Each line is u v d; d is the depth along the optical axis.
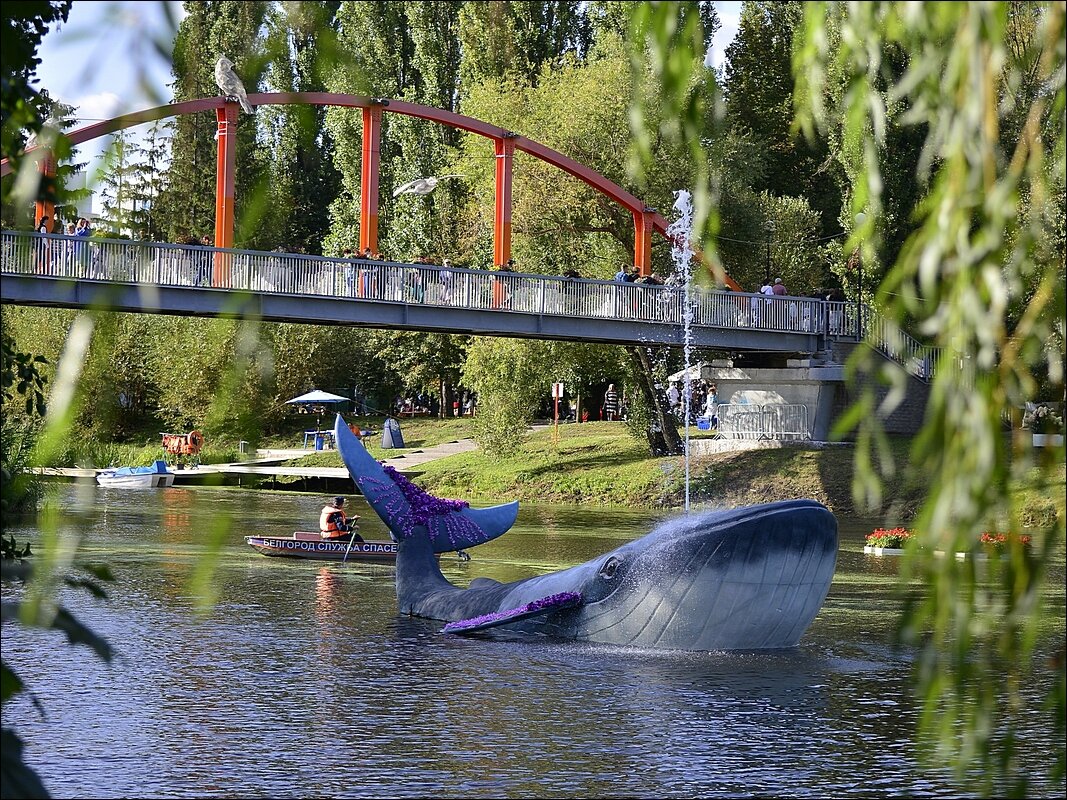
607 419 85.44
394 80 84.06
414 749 13.79
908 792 12.34
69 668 17.66
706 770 13.12
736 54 80.81
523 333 49.12
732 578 19.41
